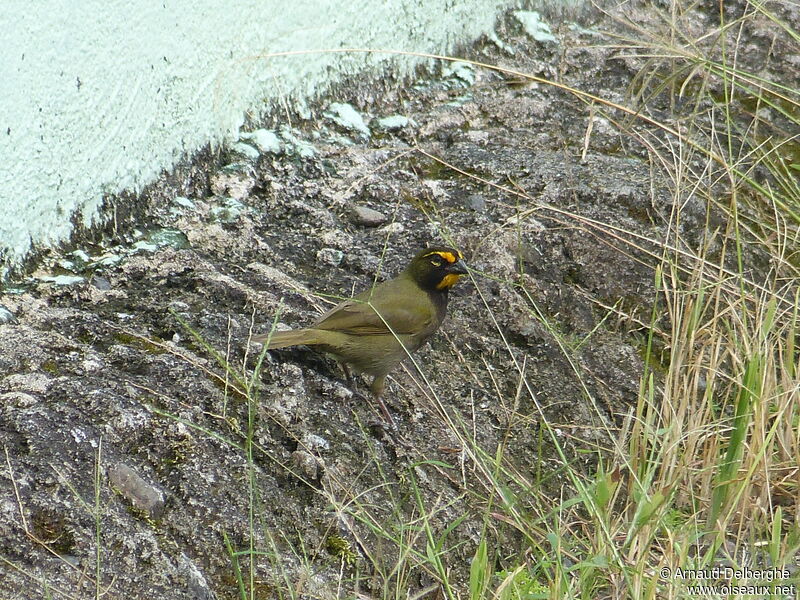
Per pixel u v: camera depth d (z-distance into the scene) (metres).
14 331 9.02
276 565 7.38
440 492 9.05
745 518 9.34
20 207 9.77
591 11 17.27
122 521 7.37
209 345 9.45
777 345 11.02
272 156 12.56
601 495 8.39
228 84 12.20
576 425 10.40
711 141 12.45
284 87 13.01
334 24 13.41
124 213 10.96
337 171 12.78
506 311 11.33
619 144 14.17
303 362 10.02
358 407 9.66
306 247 11.45
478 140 13.89
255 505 7.96
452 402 10.25
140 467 7.93
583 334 11.52
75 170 10.30
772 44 16.30
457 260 10.20
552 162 13.45
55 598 6.65
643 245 12.44
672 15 14.16
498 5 16.05
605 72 15.77
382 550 8.16
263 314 10.16
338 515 7.92
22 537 7.00
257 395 8.80
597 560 7.98
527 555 8.75
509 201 12.73
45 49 9.69
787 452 9.71
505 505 8.80
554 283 11.84
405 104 14.45
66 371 8.66
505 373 10.77
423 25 14.76
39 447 7.66
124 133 10.82
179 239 11.04
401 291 10.05
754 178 13.93
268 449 8.59
